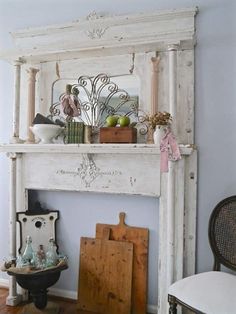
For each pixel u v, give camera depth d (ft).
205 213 6.57
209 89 6.56
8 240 8.29
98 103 7.44
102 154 7.05
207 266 6.56
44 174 7.55
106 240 7.41
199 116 6.62
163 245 6.54
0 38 8.37
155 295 7.08
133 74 7.16
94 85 7.47
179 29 6.40
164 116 6.25
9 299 7.51
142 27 6.72
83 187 7.22
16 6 8.21
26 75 8.04
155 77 6.81
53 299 7.79
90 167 7.16
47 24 7.89
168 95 6.84
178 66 6.72
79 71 7.58
